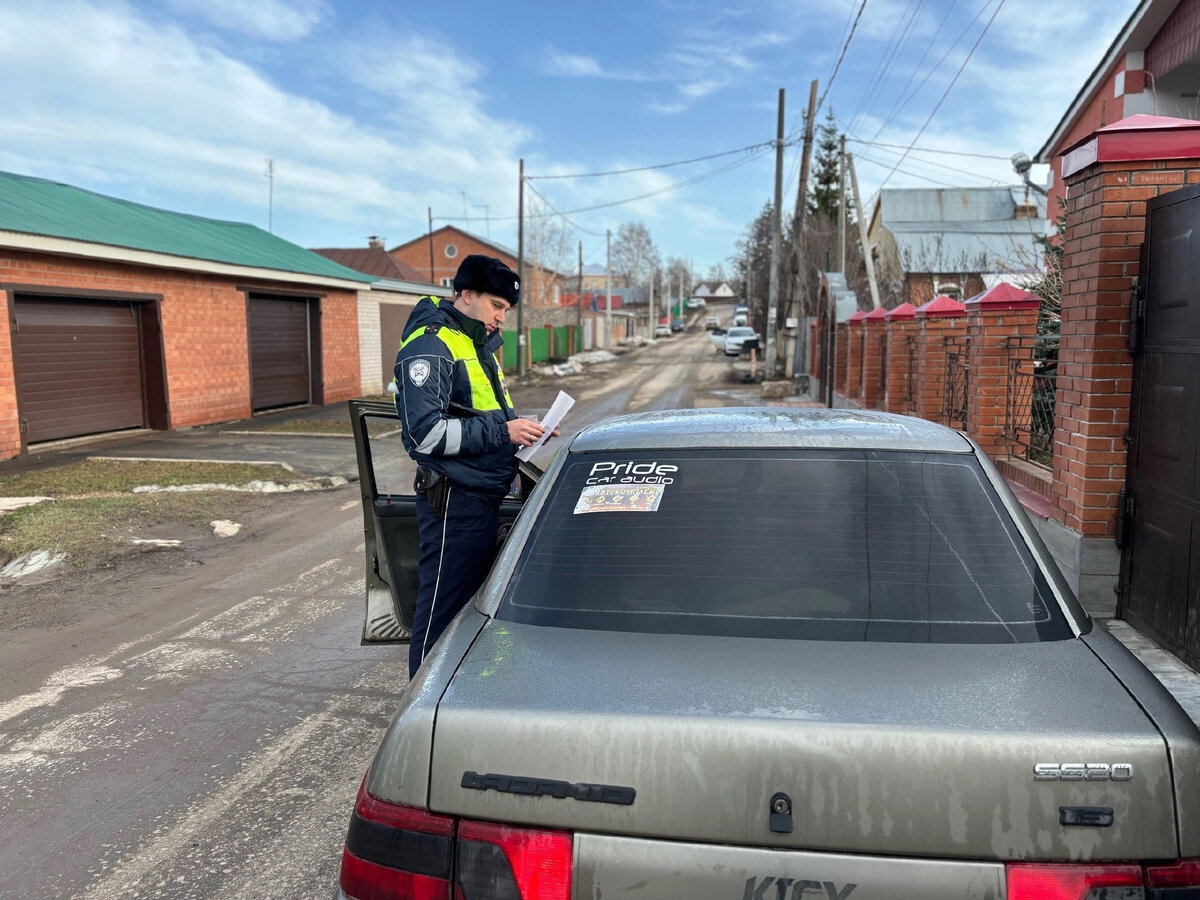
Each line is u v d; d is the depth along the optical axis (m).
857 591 2.00
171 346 15.04
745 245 59.62
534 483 3.72
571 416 19.81
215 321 16.28
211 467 10.95
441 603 3.12
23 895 2.77
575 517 2.28
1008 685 1.70
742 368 36.81
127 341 14.49
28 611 5.74
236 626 5.44
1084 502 4.91
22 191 13.99
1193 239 4.07
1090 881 1.46
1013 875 1.47
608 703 1.64
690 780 1.53
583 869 1.53
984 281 28.69
